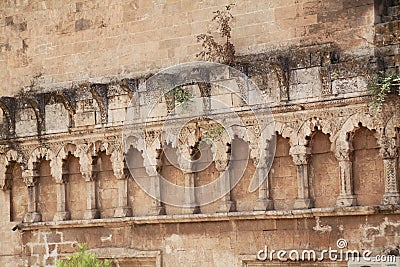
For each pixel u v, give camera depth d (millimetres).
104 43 40500
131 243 38938
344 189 33844
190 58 38125
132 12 39781
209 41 37062
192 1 38188
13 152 42156
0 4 43406
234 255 36344
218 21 37438
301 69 34719
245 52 36781
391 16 34156
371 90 32938
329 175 34531
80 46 41156
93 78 40750
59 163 40812
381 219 33062
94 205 40031
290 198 35344
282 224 35281
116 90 39312
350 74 33625
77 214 40688
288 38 35812
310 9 35344
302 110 34719
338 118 33969
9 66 43062
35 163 41562
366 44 33938
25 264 41812
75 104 40375
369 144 33719
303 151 34688
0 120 42594
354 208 33312
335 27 34719
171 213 38188
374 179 33531
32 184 41625
